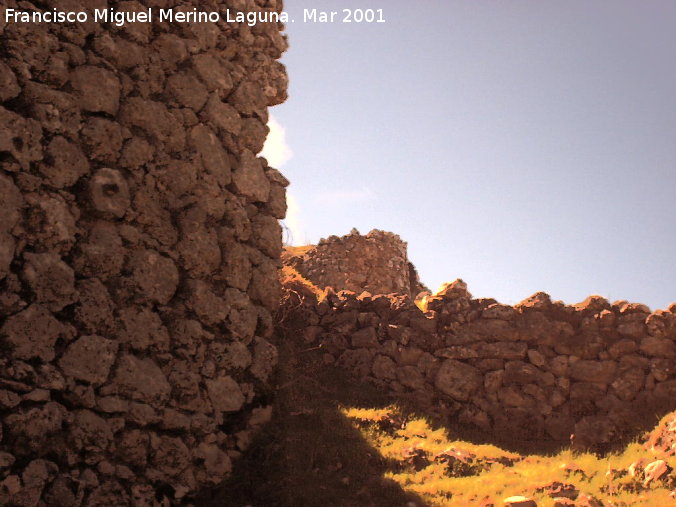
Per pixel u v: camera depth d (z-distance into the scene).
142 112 9.06
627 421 10.60
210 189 9.67
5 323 7.41
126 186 8.68
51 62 8.18
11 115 7.72
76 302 8.00
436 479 9.34
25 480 7.25
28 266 7.66
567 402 11.07
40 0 8.30
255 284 10.09
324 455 9.46
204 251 9.38
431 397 11.52
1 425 7.19
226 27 10.38
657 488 8.77
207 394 9.17
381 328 12.09
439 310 12.02
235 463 9.30
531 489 8.76
